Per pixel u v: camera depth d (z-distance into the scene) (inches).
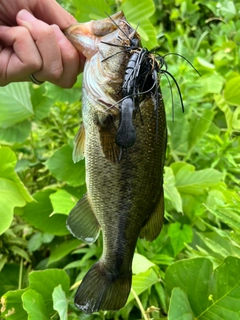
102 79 12.4
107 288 14.3
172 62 25.8
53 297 15.0
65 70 13.7
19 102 22.0
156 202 13.7
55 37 13.1
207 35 33.6
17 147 24.0
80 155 13.7
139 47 12.6
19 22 13.1
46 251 22.0
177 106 23.1
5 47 13.7
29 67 13.3
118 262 14.0
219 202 16.0
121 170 12.8
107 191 13.1
